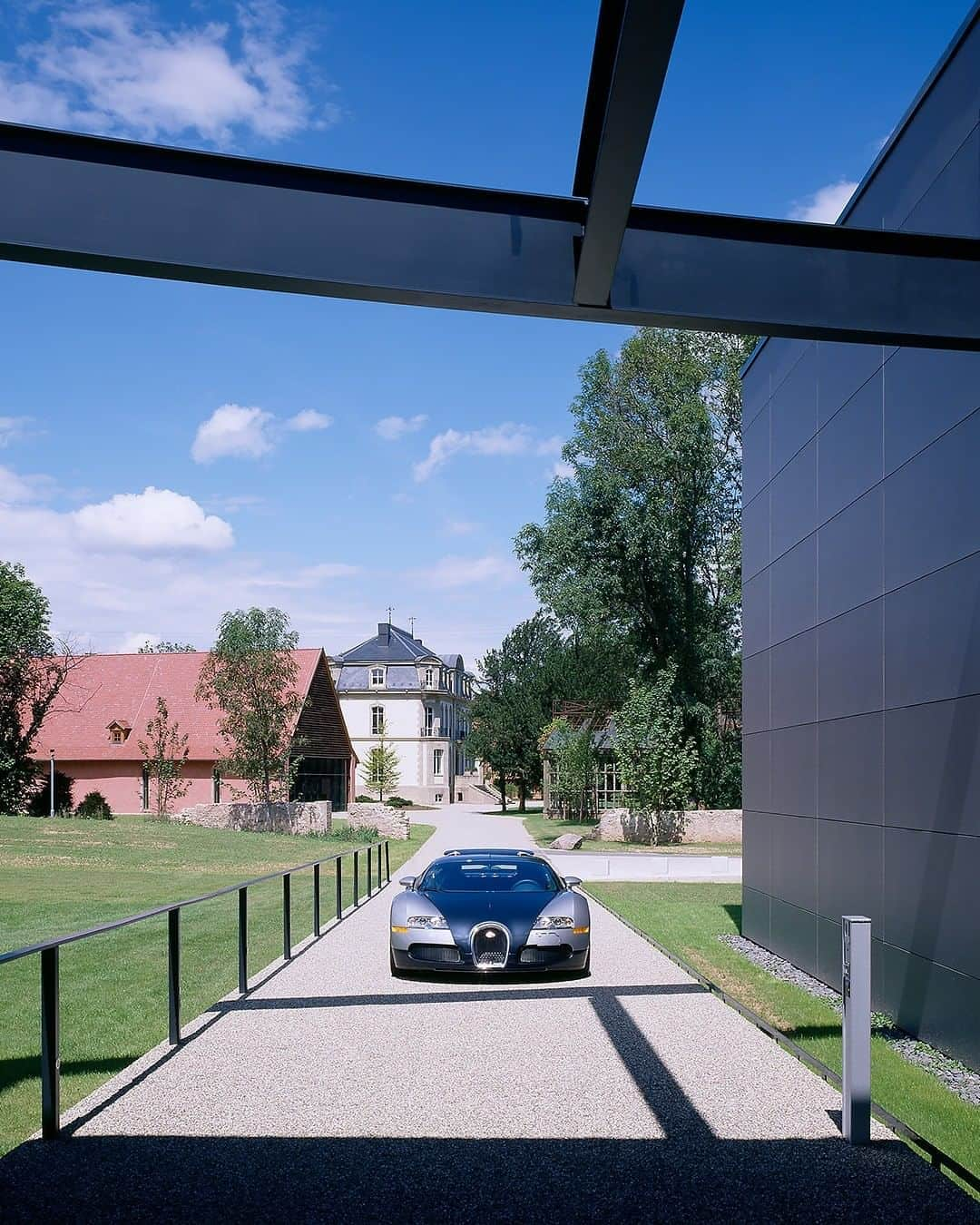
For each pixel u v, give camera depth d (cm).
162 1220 429
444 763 8081
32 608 4009
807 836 1100
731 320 469
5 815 3659
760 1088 619
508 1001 870
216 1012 827
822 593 1059
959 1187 467
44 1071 529
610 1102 592
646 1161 500
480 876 1087
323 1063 673
